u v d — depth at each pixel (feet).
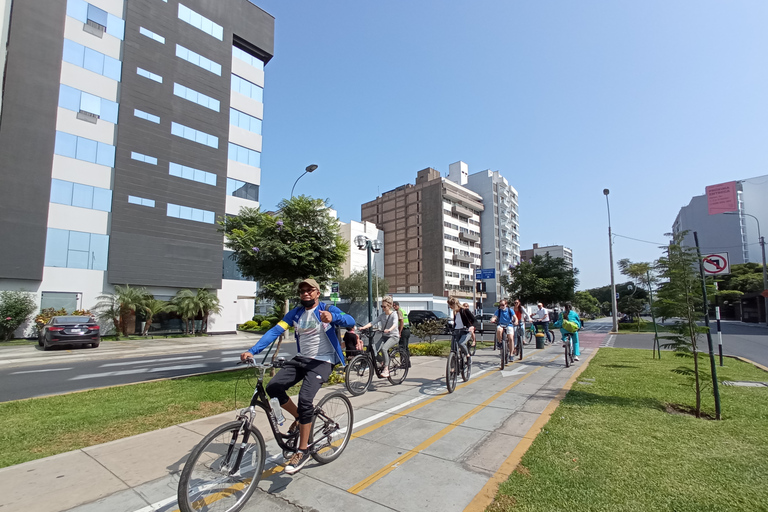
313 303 12.82
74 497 10.87
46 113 77.30
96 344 61.21
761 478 11.33
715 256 24.68
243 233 31.73
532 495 10.53
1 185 71.77
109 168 85.20
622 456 13.00
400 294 175.42
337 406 14.02
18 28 75.92
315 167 49.73
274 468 12.90
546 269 109.60
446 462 13.09
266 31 118.73
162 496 10.98
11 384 31.07
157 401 21.98
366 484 11.64
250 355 11.38
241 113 112.37
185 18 99.76
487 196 272.72
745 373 29.63
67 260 78.69
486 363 36.58
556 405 19.81
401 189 258.37
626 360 37.81
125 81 88.02
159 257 90.53
